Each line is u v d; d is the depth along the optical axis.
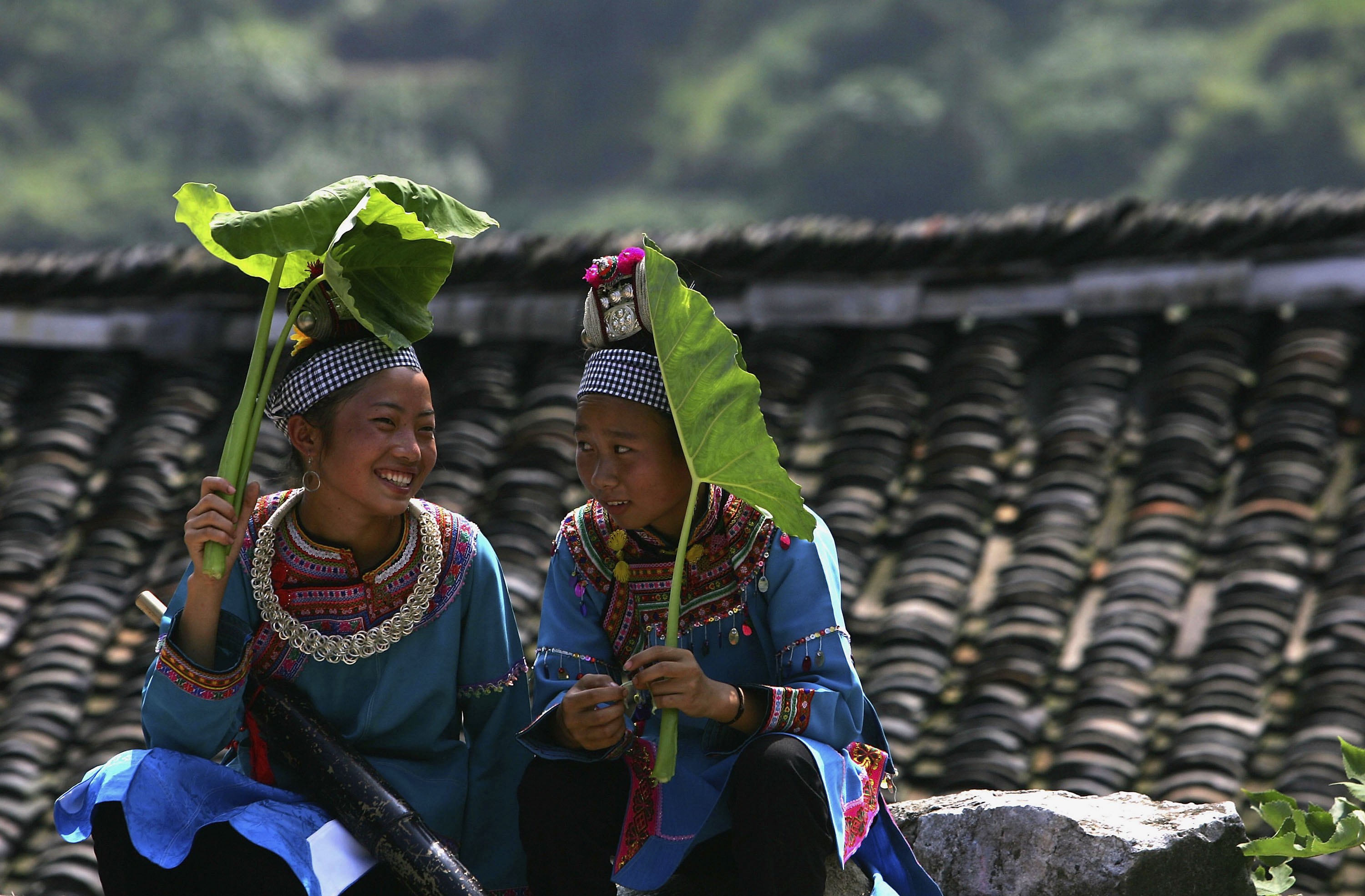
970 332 15.17
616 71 123.81
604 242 15.93
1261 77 108.56
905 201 108.00
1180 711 11.46
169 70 110.00
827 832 6.05
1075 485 13.35
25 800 12.70
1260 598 12.03
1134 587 12.33
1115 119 107.38
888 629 12.42
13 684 13.74
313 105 113.88
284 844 6.03
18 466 15.85
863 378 14.94
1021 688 11.81
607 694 5.99
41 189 101.38
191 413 16.09
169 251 17.14
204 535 5.96
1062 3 121.38
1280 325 14.45
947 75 113.81
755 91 117.69
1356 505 12.59
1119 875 6.40
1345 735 10.86
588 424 6.29
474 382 15.56
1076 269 14.97
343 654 6.46
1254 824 10.43
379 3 140.75
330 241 6.01
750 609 6.46
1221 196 101.38
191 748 6.24
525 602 12.94
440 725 6.68
